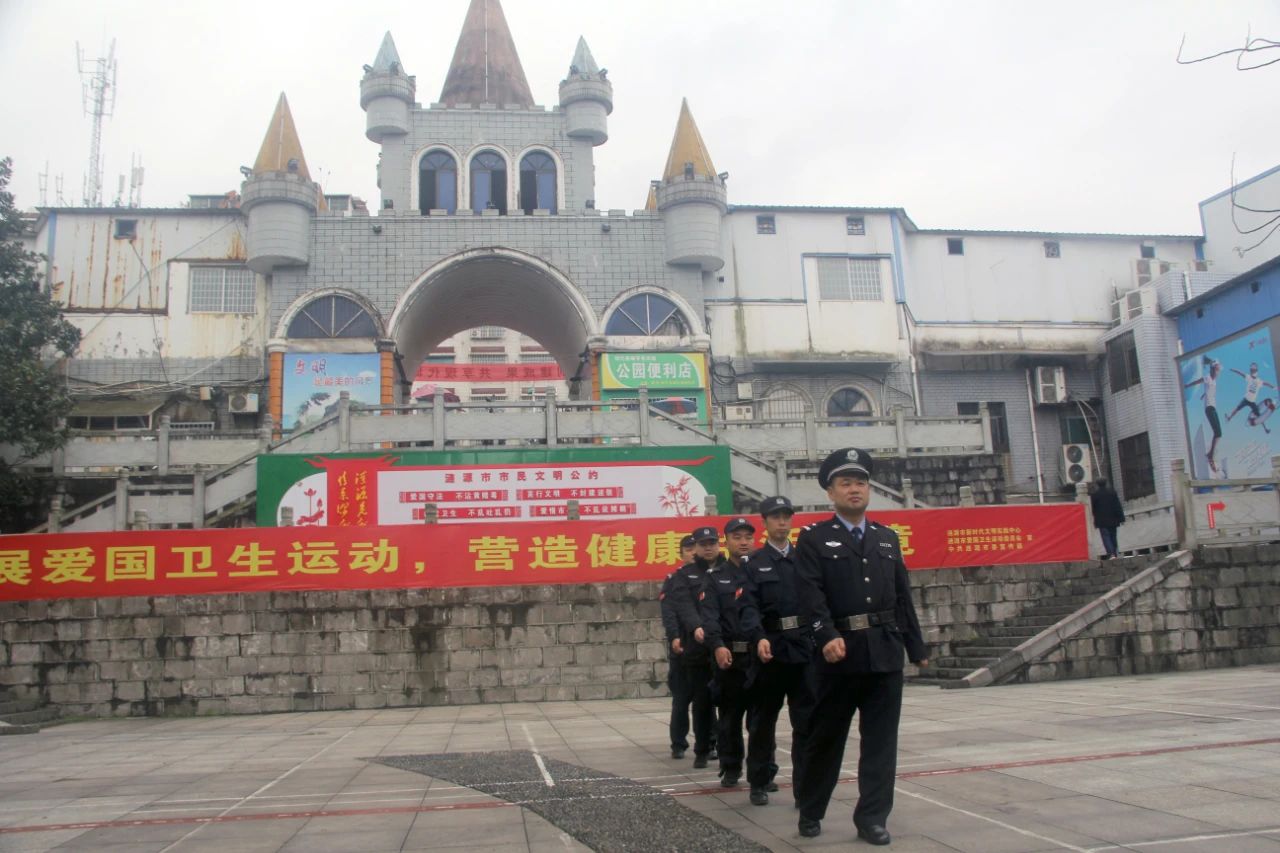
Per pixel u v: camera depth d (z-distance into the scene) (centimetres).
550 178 2925
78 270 2709
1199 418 2739
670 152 2884
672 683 801
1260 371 2505
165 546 1420
